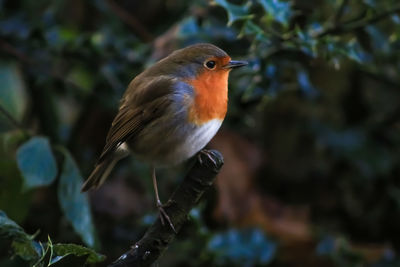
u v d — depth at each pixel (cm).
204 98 740
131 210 1016
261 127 1109
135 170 970
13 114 1007
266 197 1072
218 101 749
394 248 1074
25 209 830
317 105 1095
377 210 1081
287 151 1102
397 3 826
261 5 761
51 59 996
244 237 927
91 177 757
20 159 751
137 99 748
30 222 976
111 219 1002
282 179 1097
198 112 736
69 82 966
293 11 790
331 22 808
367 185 1084
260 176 1091
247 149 1093
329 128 1084
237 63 759
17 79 1023
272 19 756
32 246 519
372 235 1084
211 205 964
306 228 1034
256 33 734
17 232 509
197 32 900
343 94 1092
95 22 1141
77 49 959
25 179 744
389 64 968
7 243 743
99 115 1101
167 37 933
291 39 783
